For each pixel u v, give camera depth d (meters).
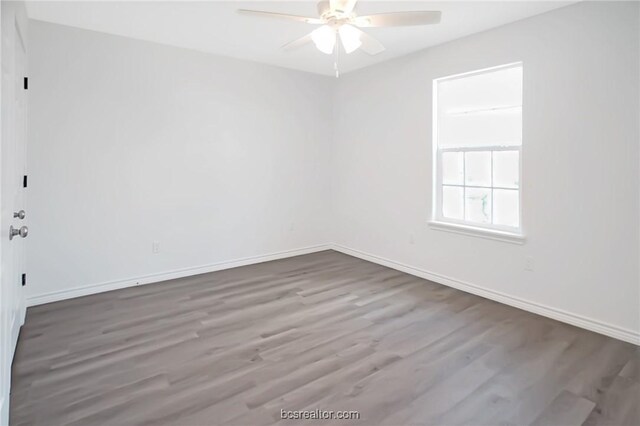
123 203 3.78
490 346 2.63
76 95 3.45
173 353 2.52
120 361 2.41
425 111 4.07
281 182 4.97
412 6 2.92
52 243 3.41
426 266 4.19
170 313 3.20
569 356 2.49
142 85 3.81
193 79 4.12
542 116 3.10
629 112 2.63
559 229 3.05
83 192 3.55
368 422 1.85
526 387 2.15
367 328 2.92
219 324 2.98
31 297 3.32
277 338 2.75
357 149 5.00
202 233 4.34
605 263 2.80
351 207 5.17
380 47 2.71
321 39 2.48
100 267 3.69
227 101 4.40
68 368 2.32
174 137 4.05
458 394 2.08
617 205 2.72
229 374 2.27
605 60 2.72
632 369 2.33
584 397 2.05
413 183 4.27
